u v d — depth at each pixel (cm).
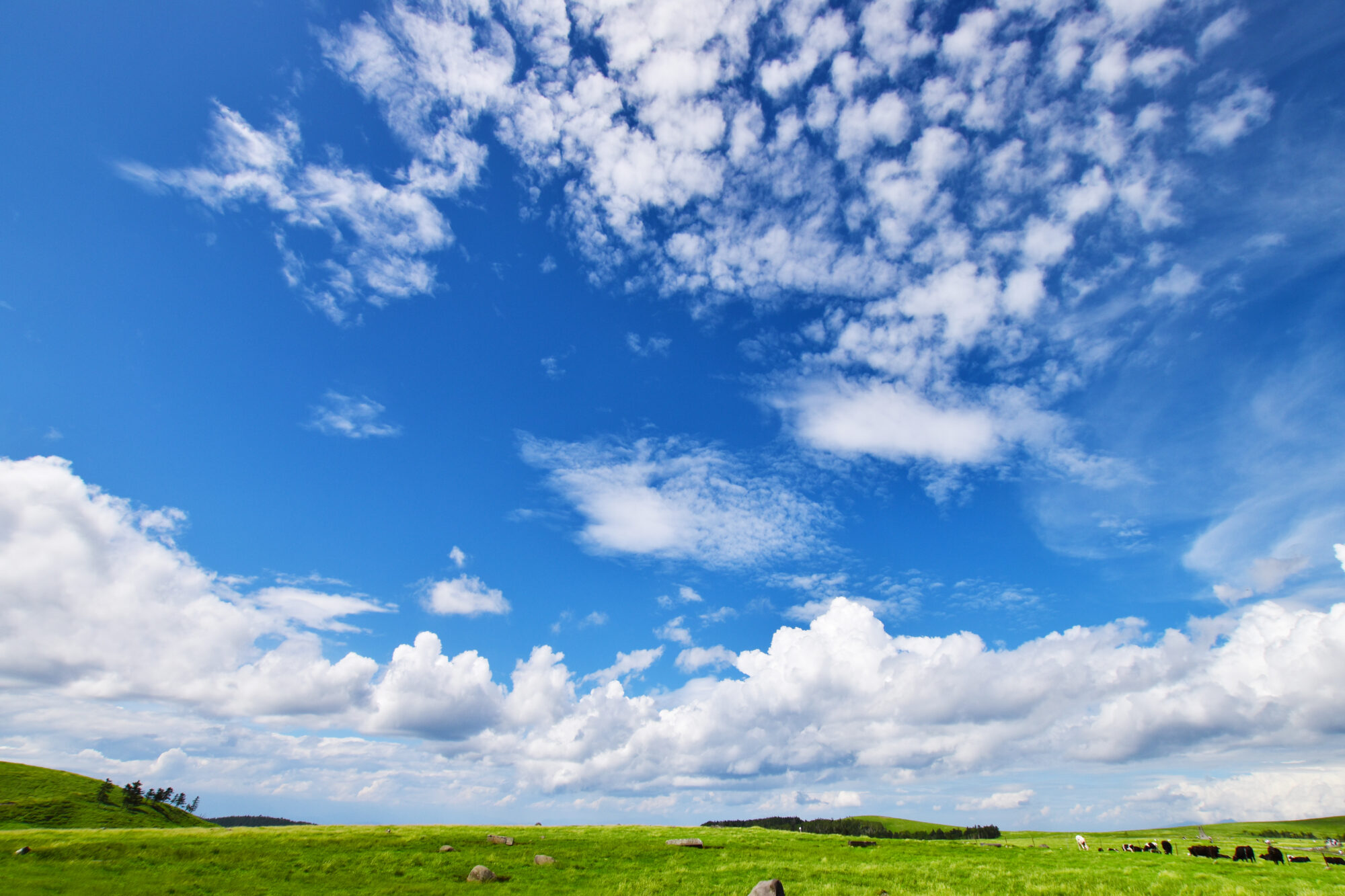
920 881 3369
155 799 16488
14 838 4631
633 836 5659
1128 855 4597
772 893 2958
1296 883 3050
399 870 4047
